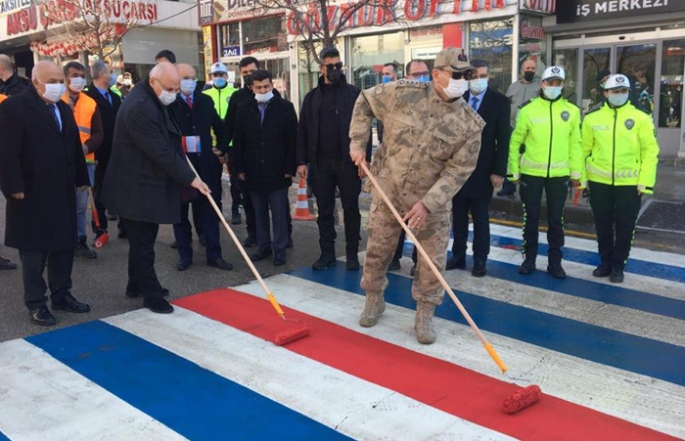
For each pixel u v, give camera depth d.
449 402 3.49
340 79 5.70
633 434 3.16
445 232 4.19
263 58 18.83
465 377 3.80
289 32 16.42
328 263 6.10
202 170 5.93
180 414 3.39
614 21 12.66
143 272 4.83
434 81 3.89
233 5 18.72
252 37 19.09
